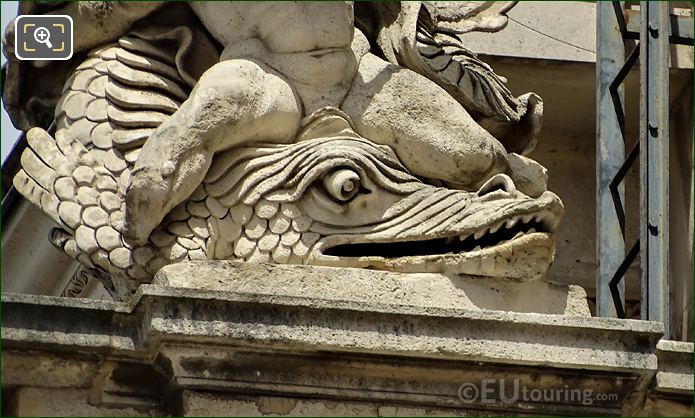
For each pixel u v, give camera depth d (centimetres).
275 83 1165
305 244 1143
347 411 1113
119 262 1141
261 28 1180
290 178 1149
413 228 1154
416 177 1192
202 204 1148
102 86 1184
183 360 1093
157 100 1185
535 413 1131
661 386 1145
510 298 1154
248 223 1145
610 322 1127
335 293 1129
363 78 1194
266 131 1159
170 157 1131
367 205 1155
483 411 1127
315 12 1177
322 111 1174
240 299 1092
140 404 1114
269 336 1091
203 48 1210
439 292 1142
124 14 1196
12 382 1099
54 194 1154
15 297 1092
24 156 1164
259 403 1105
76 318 1098
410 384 1119
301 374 1107
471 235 1156
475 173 1192
